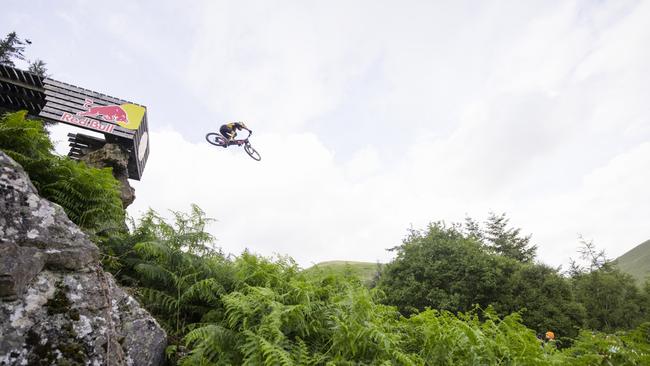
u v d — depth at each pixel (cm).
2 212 353
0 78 1145
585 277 2766
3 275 309
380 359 395
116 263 523
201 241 598
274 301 436
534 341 480
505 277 2077
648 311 2448
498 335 484
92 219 555
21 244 347
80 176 529
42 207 392
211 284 524
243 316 434
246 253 609
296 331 433
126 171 1189
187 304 523
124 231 640
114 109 1258
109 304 388
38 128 525
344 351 399
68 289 357
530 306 1922
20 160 489
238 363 390
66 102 1188
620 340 505
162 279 533
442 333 463
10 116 501
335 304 468
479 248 2364
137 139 1282
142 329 412
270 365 352
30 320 315
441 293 1998
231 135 1866
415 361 421
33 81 1192
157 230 595
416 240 2495
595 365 483
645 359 458
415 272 2200
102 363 336
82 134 1208
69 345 323
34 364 297
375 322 449
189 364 393
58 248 373
